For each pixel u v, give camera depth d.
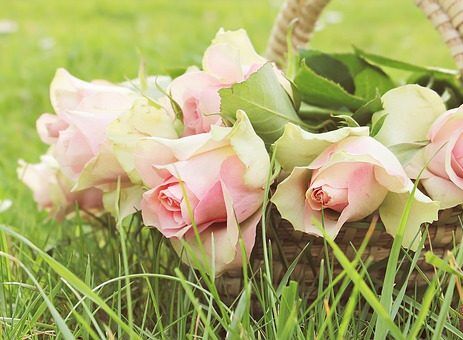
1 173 1.25
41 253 0.74
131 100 0.89
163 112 0.85
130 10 3.48
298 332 0.74
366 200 0.79
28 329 0.79
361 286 0.70
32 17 3.35
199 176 0.80
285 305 0.74
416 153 0.83
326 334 0.78
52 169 0.99
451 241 0.84
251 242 0.80
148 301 0.83
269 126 0.83
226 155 0.80
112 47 2.53
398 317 0.81
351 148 0.79
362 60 0.96
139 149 0.83
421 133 0.83
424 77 0.98
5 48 2.60
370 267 0.83
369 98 0.95
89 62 2.21
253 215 0.81
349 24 3.15
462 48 0.88
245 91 0.82
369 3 3.59
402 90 0.84
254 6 3.56
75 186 0.87
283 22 1.01
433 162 0.82
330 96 0.89
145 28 3.06
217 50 0.84
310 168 0.79
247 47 0.88
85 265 0.92
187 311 0.81
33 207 1.15
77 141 0.88
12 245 0.98
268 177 0.79
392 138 0.83
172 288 0.86
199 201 0.79
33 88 1.99
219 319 0.74
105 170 0.86
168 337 0.81
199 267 0.76
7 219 1.10
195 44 2.53
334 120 0.90
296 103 0.87
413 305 0.80
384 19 3.24
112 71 2.11
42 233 1.06
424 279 0.84
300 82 0.89
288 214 0.80
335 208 0.80
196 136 0.81
